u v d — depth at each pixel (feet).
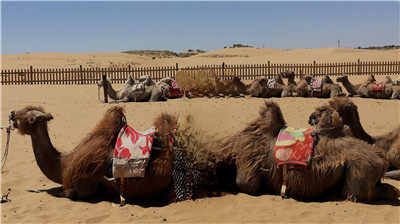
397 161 22.44
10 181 23.66
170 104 57.72
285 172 19.40
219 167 20.98
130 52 387.55
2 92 84.12
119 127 20.22
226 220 17.34
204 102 23.91
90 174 19.71
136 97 62.39
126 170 19.19
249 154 20.03
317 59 180.75
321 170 18.94
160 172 19.38
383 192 19.34
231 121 41.70
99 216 18.13
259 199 19.67
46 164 20.83
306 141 19.38
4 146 33.60
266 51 324.80
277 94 66.54
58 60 239.91
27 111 20.75
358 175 18.75
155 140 19.81
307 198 19.63
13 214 18.60
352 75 118.83
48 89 91.40
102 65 210.38
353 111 21.56
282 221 17.10
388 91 62.08
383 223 16.75
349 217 17.37
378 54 180.14
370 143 22.34
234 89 65.00
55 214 18.53
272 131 20.33
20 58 244.63
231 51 326.85
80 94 78.69
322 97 64.49
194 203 19.39
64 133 39.29
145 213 18.39
